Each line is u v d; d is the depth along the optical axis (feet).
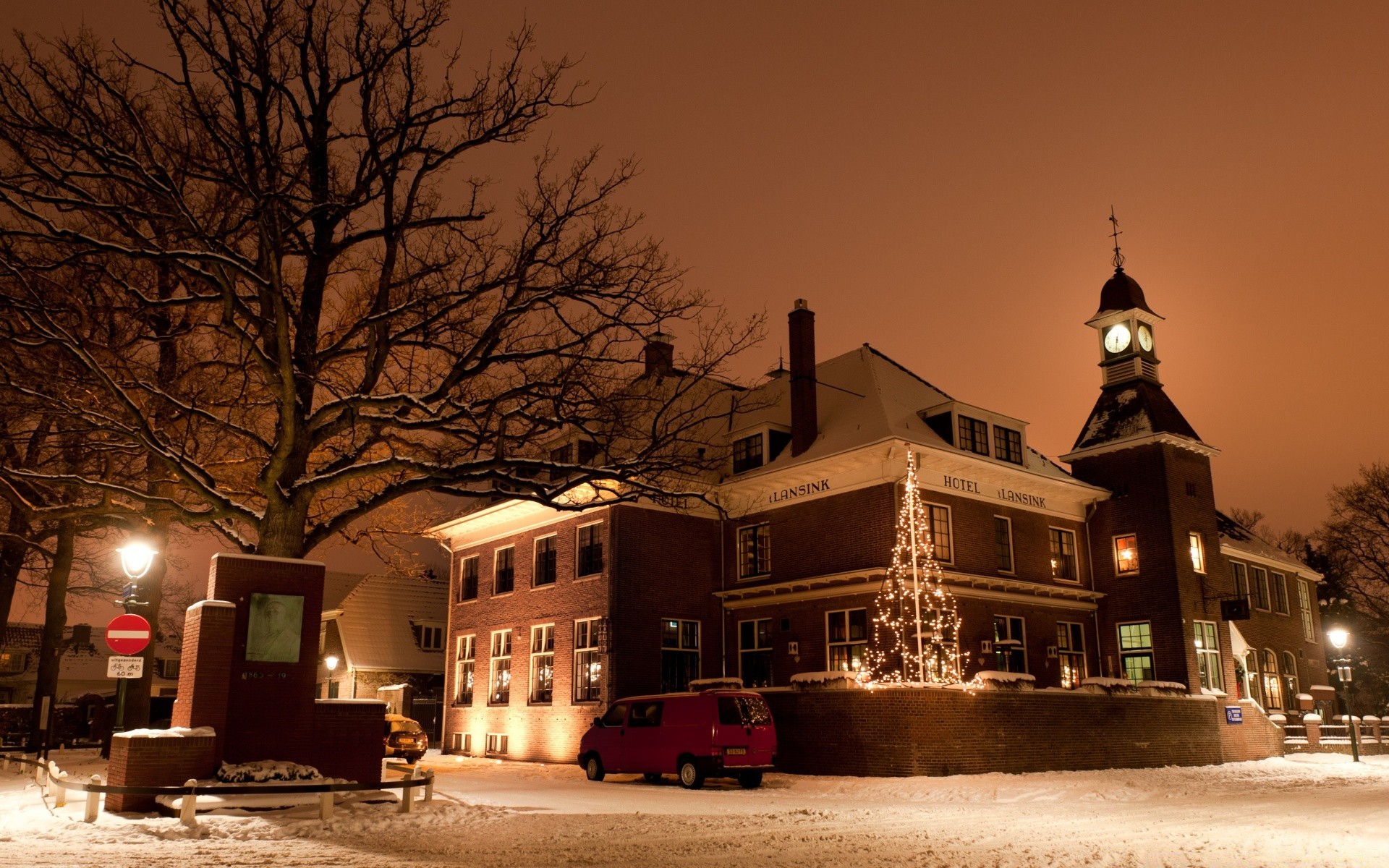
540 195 60.08
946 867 33.27
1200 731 91.66
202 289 62.69
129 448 54.80
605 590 92.02
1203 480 104.22
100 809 46.42
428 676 139.54
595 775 73.51
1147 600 97.96
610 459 63.26
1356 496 171.32
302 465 56.18
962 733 72.02
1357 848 38.81
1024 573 94.27
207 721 47.60
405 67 58.03
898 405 92.68
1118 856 36.29
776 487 94.84
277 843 37.06
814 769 74.49
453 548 119.14
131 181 51.62
